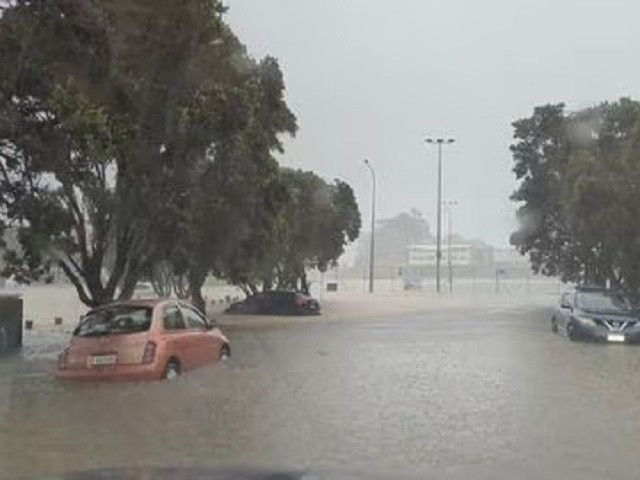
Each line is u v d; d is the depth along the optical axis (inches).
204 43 815.1
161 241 941.2
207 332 673.6
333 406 515.8
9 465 356.2
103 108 684.1
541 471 350.9
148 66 767.1
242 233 1122.0
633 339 962.7
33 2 553.0
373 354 842.2
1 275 944.3
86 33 573.3
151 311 608.1
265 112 1130.7
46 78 593.0
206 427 446.0
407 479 327.9
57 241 866.8
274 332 1163.9
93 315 612.7
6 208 734.5
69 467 349.7
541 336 1076.5
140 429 439.8
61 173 700.0
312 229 1964.8
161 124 796.0
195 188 987.9
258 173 1128.8
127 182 869.8
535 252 1745.8
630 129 1389.0
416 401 536.1
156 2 741.3
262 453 380.5
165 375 592.1
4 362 778.2
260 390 573.3
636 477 342.0
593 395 566.6
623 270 1284.4
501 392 579.5
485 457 375.9
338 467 349.4
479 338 1046.4
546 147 1706.4
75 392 554.3
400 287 3582.7
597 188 1226.6
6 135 624.7
